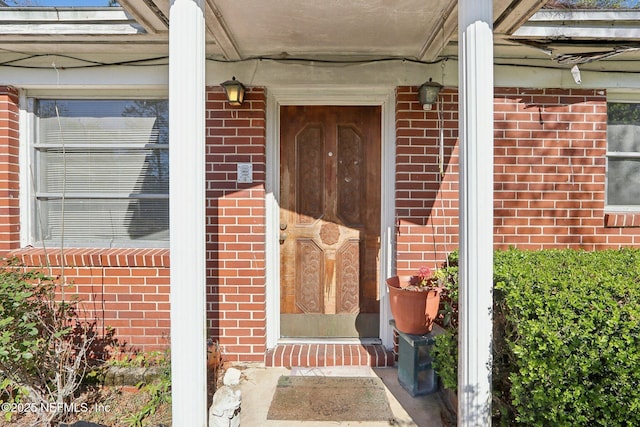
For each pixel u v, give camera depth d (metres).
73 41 2.94
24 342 2.38
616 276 2.09
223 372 3.14
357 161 3.52
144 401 2.78
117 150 3.40
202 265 1.98
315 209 3.55
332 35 2.79
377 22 2.58
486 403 1.91
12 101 3.24
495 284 2.11
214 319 3.26
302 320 3.57
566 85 3.23
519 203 3.25
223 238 3.24
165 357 2.93
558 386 1.66
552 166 3.25
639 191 3.43
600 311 1.66
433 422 2.53
